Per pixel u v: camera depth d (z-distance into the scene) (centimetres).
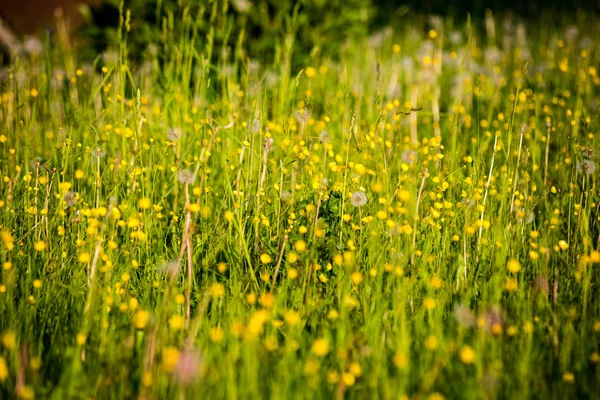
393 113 378
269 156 340
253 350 199
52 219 276
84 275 254
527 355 205
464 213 290
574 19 827
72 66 448
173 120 364
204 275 269
